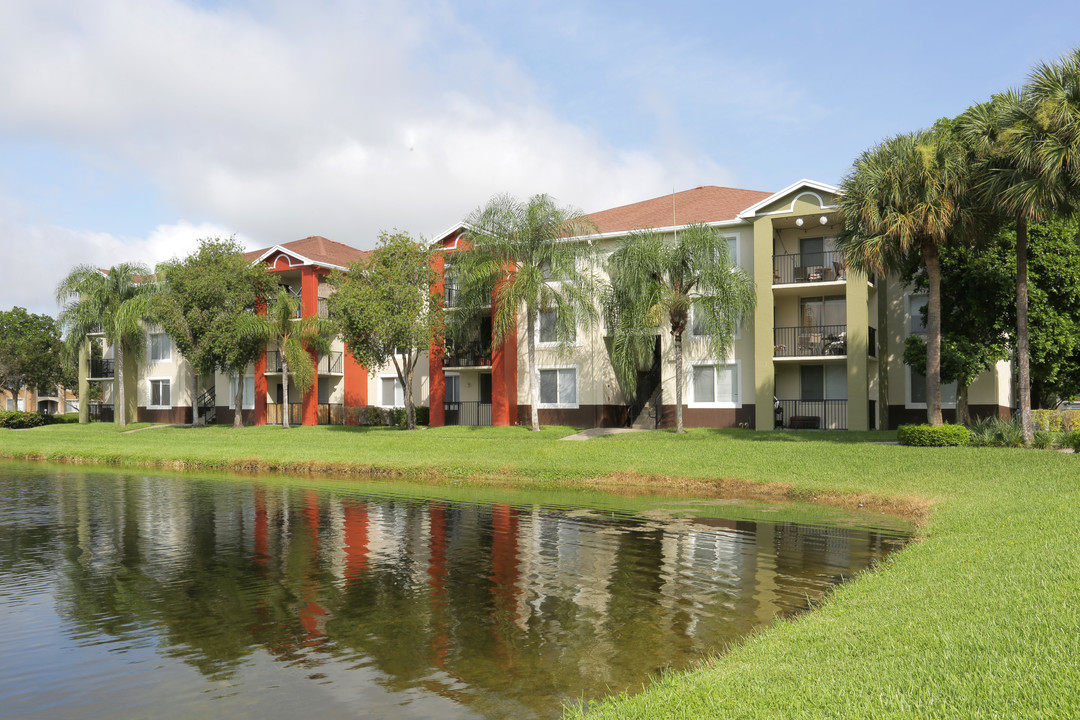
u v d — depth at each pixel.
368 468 28.11
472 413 41.66
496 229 33.59
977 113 24.20
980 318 27.83
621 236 35.59
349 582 12.17
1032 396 35.78
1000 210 23.39
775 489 21.12
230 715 7.27
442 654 8.73
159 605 11.04
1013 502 14.99
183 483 26.09
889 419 33.78
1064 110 21.12
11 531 17.17
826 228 34.12
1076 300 27.67
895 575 10.47
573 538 15.59
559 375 38.31
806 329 34.09
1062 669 5.64
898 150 24.52
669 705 5.98
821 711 5.37
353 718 7.10
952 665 6.02
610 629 9.45
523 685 7.74
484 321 40.56
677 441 29.05
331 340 44.97
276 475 28.31
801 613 9.84
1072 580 8.22
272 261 46.72
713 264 30.14
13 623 10.29
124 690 7.95
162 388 53.47
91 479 27.62
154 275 51.31
